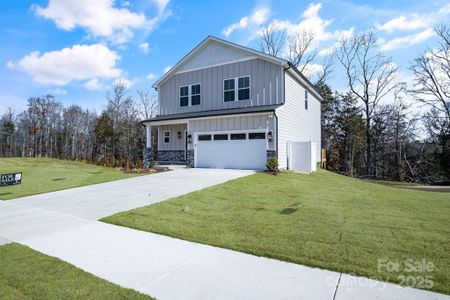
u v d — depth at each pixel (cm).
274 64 1493
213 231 501
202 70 1752
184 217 596
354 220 567
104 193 905
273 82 1494
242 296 284
